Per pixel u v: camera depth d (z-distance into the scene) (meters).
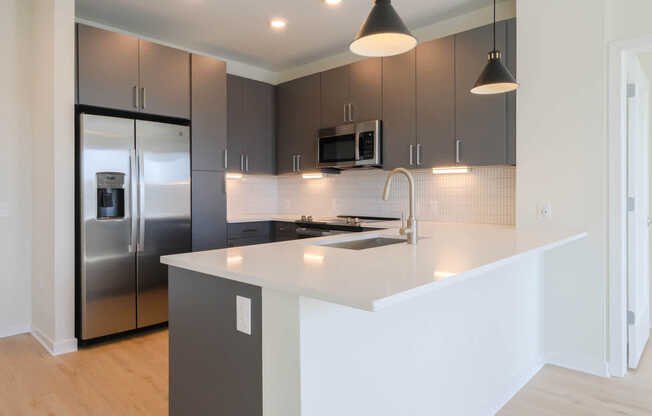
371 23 1.67
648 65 3.39
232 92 4.12
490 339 2.16
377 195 4.06
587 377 2.54
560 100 2.64
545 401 2.25
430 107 3.24
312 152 4.13
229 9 3.25
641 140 2.94
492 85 2.30
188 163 3.57
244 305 1.36
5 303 3.25
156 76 3.39
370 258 1.56
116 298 3.13
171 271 1.69
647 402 2.22
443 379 1.82
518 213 2.81
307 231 3.91
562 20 2.63
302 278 1.21
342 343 1.32
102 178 3.06
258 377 1.32
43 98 3.03
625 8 2.42
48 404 2.18
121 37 3.19
